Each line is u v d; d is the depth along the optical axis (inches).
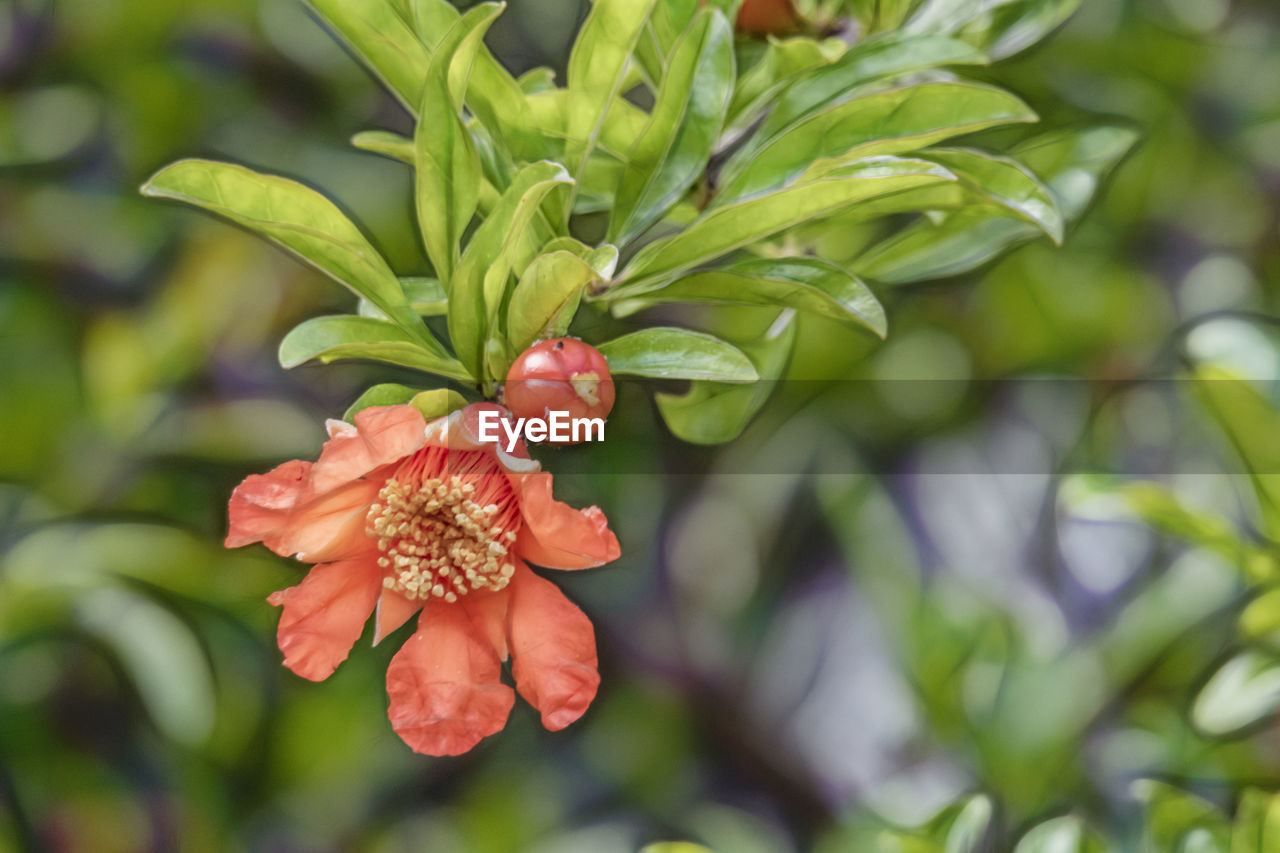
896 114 29.3
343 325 28.6
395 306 28.8
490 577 28.6
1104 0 33.1
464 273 28.4
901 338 33.0
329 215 28.6
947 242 31.2
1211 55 33.3
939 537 32.7
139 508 33.2
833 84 30.0
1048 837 31.2
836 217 30.1
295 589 28.6
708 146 29.6
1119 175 33.0
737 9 30.3
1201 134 33.3
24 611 32.7
